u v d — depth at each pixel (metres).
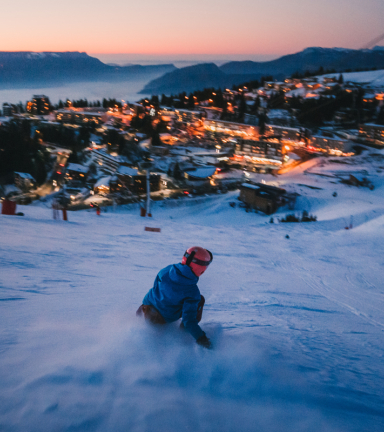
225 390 1.26
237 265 10.24
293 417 1.12
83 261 6.55
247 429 0.99
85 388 1.09
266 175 100.31
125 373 1.27
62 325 2.01
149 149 133.88
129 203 85.38
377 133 121.69
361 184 83.00
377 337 3.62
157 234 15.86
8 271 4.49
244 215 69.75
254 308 4.17
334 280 9.79
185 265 2.03
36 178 109.56
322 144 118.75
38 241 8.55
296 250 16.17
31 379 1.11
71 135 157.12
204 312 3.34
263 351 1.88
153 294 2.10
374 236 21.97
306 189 83.31
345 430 1.10
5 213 15.49
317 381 1.56
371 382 1.79
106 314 2.47
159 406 1.03
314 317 4.34
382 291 8.82
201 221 69.44
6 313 2.27
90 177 113.50
